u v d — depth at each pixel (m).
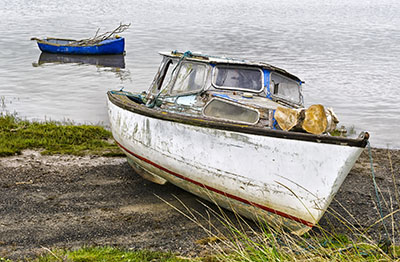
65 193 6.37
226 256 4.29
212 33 33.28
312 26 42.97
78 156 8.08
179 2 75.12
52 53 23.66
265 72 6.01
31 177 6.90
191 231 5.35
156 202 6.20
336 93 16.91
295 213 4.85
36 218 5.53
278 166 4.73
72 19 40.19
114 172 7.36
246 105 5.29
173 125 5.62
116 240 5.07
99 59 22.72
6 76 18.08
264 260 4.14
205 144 5.29
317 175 4.52
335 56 25.16
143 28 34.91
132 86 17.12
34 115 12.58
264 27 40.00
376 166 8.56
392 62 23.86
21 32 30.48
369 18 56.12
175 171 5.91
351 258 4.16
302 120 4.62
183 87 6.23
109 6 58.66
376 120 13.63
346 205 6.47
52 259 4.42
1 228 5.21
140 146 6.34
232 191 5.28
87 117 12.50
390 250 4.62
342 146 4.30
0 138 8.59
